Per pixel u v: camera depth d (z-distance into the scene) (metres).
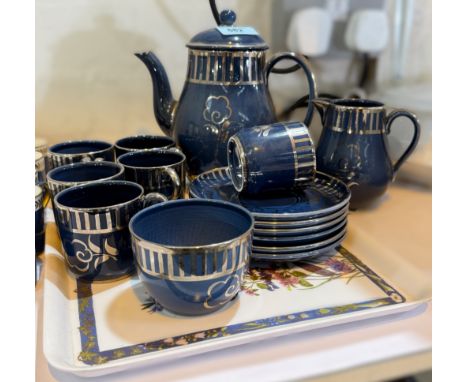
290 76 0.75
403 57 0.77
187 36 0.72
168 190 0.54
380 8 0.73
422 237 0.58
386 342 0.40
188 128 0.59
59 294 0.44
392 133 0.76
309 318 0.42
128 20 0.69
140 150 0.58
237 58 0.56
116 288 0.47
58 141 0.73
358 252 0.54
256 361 0.37
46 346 0.36
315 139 0.78
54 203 0.45
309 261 0.52
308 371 0.36
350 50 0.75
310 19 0.72
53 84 0.70
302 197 0.54
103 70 0.71
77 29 0.68
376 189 0.61
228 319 0.42
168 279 0.38
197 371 0.36
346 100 0.63
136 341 0.39
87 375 0.35
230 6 0.70
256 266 0.51
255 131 0.52
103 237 0.45
